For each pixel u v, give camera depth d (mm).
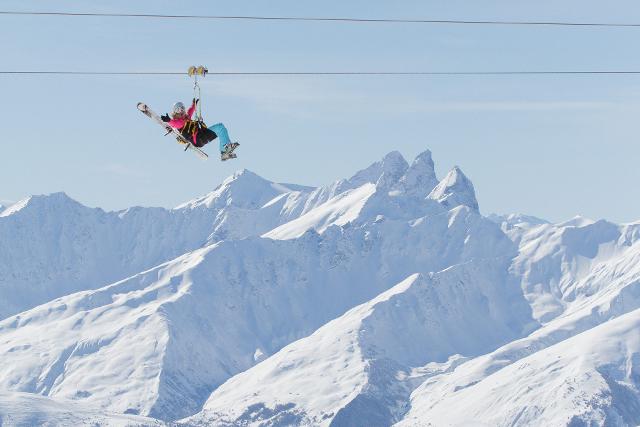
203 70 69312
